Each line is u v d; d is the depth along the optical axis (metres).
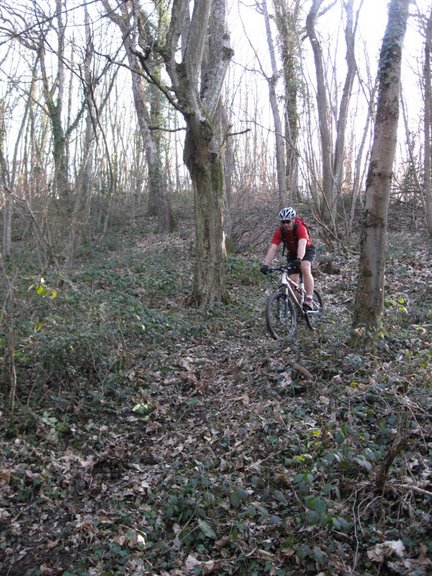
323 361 6.05
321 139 15.47
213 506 4.25
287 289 7.52
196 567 3.72
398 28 5.71
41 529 4.37
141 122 19.84
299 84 17.98
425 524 3.52
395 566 3.32
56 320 6.76
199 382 6.54
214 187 9.60
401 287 9.67
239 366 6.71
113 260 14.60
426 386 5.05
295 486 4.21
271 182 20.11
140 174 25.86
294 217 7.77
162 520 4.27
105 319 7.13
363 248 6.16
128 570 3.81
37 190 10.55
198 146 9.38
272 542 3.81
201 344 7.91
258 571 3.62
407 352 5.66
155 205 23.03
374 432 4.68
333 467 4.28
